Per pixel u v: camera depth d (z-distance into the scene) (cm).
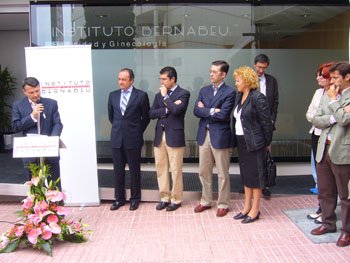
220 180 511
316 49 737
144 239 446
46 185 444
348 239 414
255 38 729
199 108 508
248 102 468
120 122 541
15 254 414
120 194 559
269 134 469
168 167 547
